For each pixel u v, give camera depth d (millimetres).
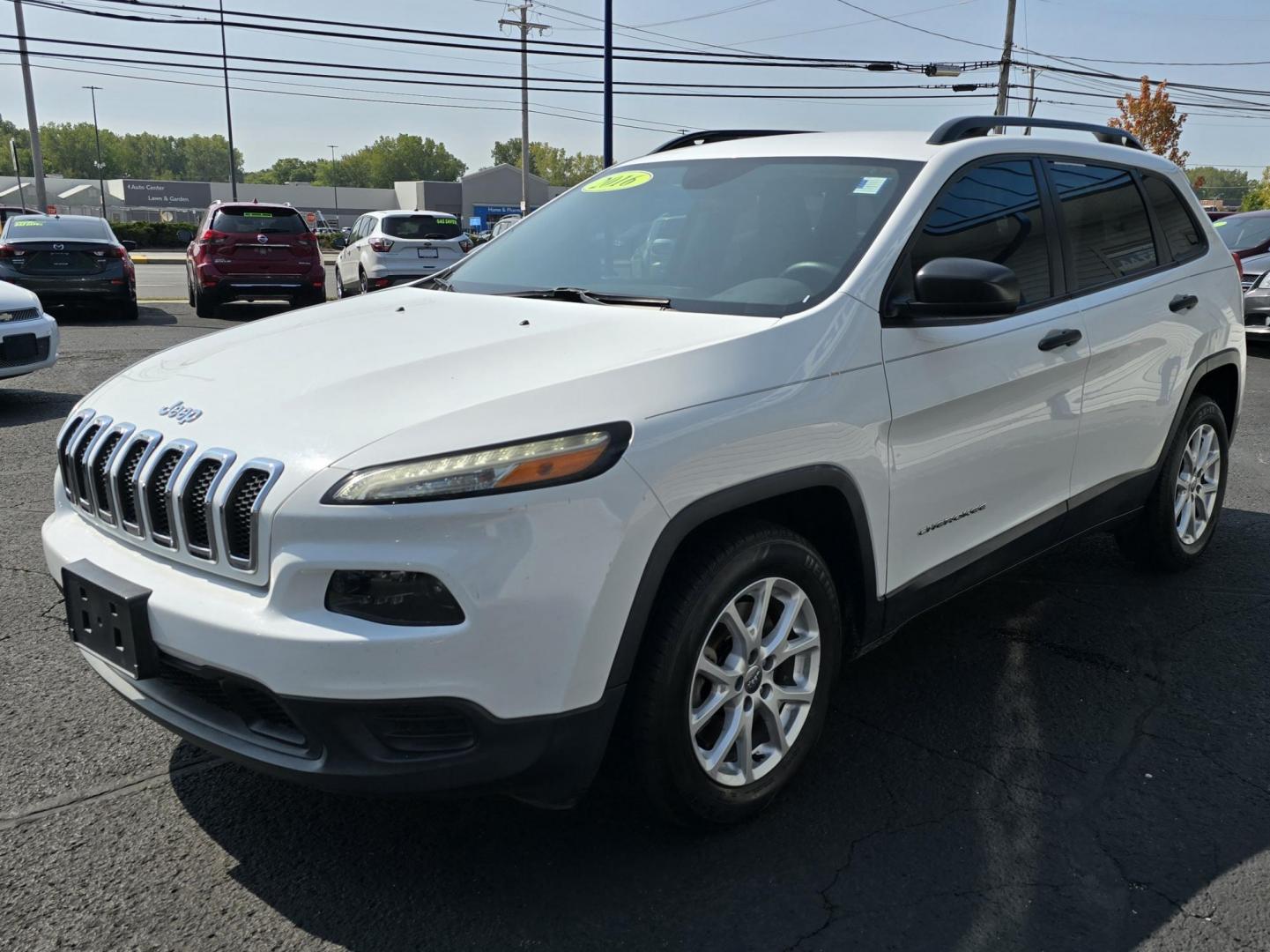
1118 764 3092
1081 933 2361
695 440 2385
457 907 2424
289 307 17094
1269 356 11953
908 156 3316
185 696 2467
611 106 23453
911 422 2926
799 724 2803
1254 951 2312
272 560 2176
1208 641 3980
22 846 2625
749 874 2559
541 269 3533
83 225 14711
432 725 2219
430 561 2102
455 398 2340
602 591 2244
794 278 2973
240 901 2436
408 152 165125
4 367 7793
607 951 2291
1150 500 4379
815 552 2748
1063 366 3484
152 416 2570
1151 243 4207
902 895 2486
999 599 4379
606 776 2566
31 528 5098
